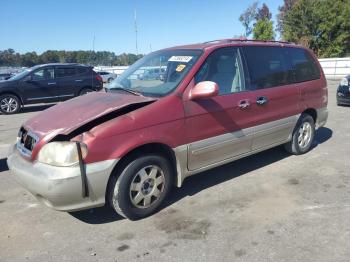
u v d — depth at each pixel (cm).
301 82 548
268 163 542
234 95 438
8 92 1216
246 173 503
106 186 340
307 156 574
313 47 3828
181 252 315
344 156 571
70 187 321
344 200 407
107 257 312
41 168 329
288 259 299
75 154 322
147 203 377
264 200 414
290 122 530
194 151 401
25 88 1241
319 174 493
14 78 1254
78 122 342
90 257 313
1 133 847
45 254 319
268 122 488
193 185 465
